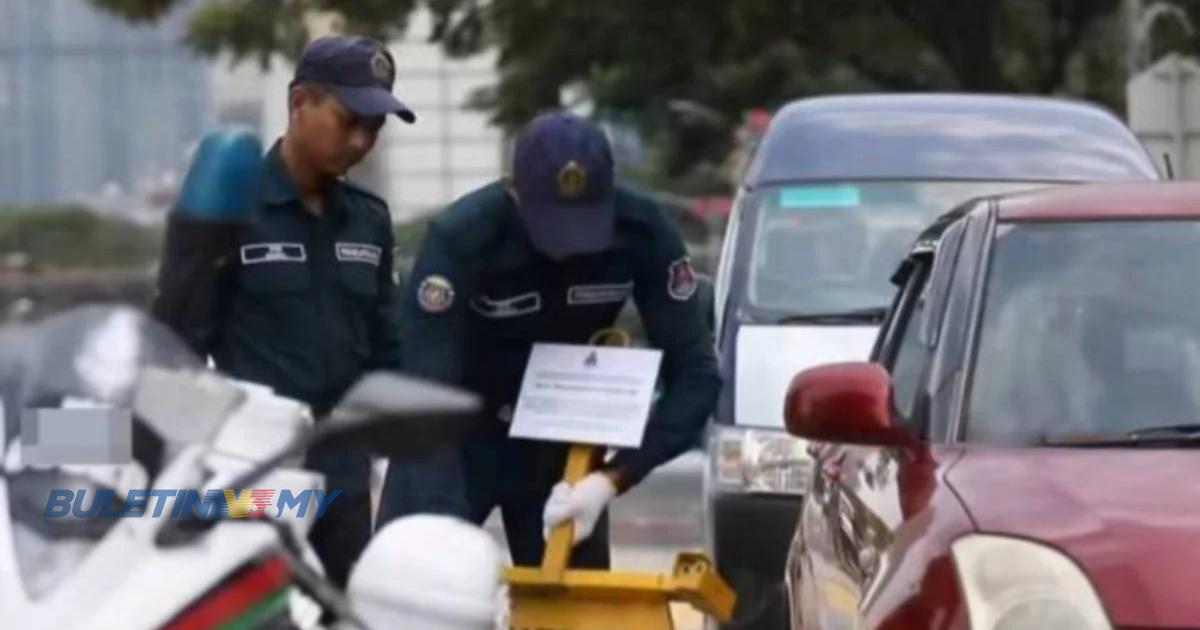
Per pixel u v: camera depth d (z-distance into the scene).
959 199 18.34
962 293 11.06
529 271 11.64
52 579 6.23
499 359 11.95
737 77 57.28
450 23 53.22
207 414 6.87
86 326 7.04
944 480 9.87
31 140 97.12
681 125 61.19
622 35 51.97
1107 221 11.30
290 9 52.34
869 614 9.59
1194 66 36.69
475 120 73.81
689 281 11.91
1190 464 9.74
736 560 16.39
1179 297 10.84
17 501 6.50
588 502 11.59
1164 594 8.61
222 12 52.41
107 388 6.83
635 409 11.68
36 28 95.81
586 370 11.81
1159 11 46.31
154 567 6.26
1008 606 8.73
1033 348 10.71
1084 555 8.86
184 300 8.68
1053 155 18.84
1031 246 11.17
